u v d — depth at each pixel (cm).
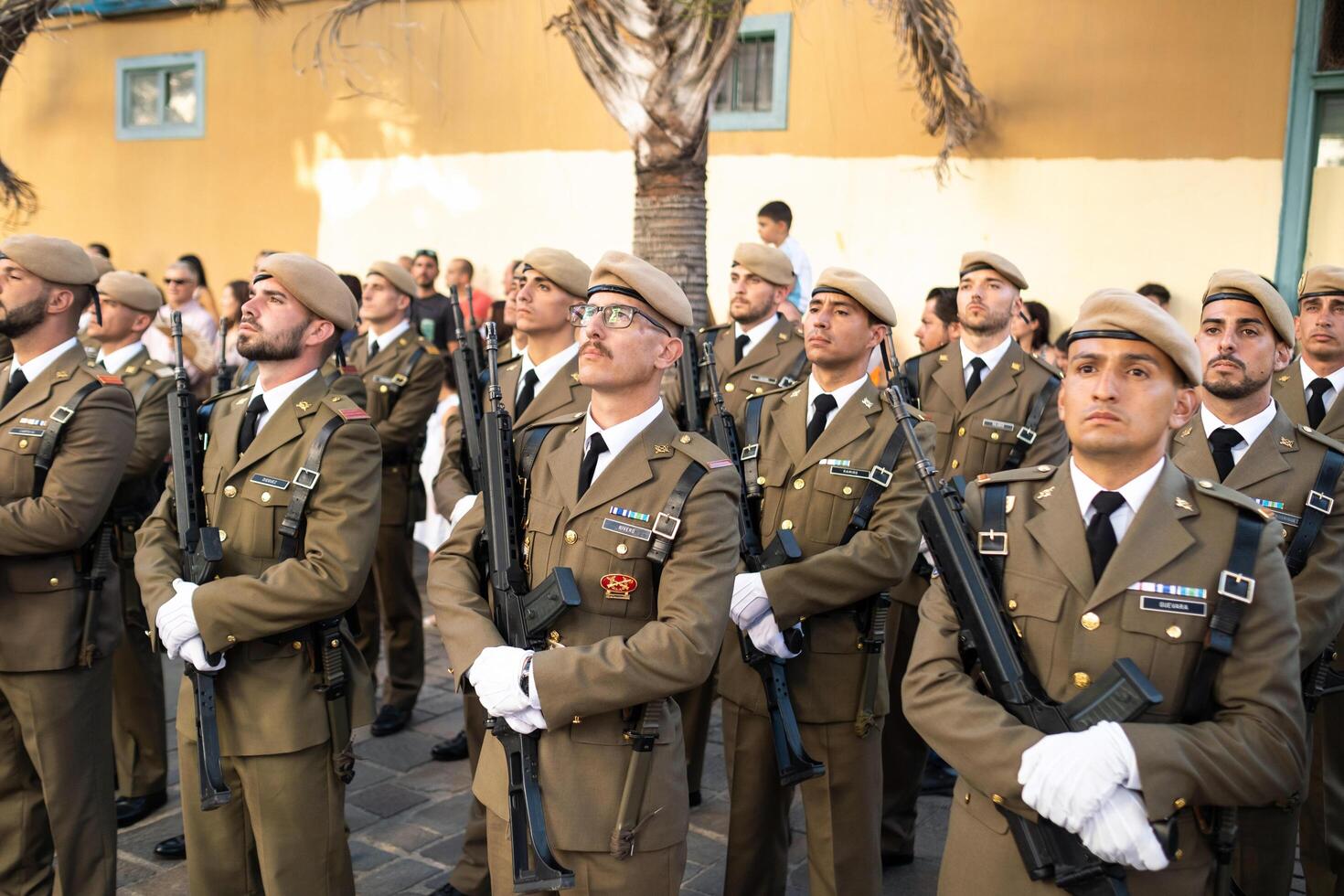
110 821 361
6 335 361
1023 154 767
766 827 341
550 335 424
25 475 346
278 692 305
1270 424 328
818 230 835
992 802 230
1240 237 710
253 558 311
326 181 1051
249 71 1087
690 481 268
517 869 248
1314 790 362
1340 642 354
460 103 977
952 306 599
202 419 336
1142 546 225
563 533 271
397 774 478
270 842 305
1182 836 222
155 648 311
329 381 353
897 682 422
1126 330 225
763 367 529
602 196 918
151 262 1161
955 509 240
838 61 820
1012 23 764
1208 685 219
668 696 265
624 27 550
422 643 540
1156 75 727
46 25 862
